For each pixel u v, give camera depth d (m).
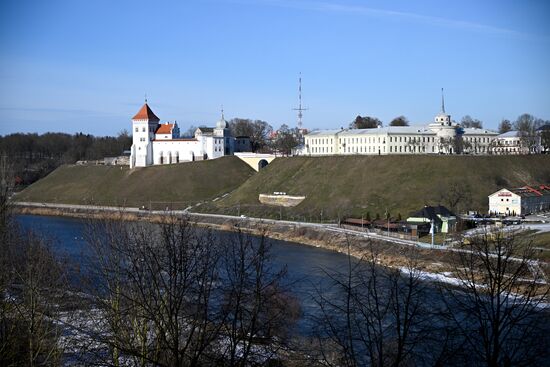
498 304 35.44
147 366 46.72
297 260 142.12
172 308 41.78
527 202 193.75
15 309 61.28
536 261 52.38
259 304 41.47
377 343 35.91
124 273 53.34
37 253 68.88
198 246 52.12
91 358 52.59
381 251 137.75
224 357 41.47
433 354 37.72
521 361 34.06
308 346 49.41
